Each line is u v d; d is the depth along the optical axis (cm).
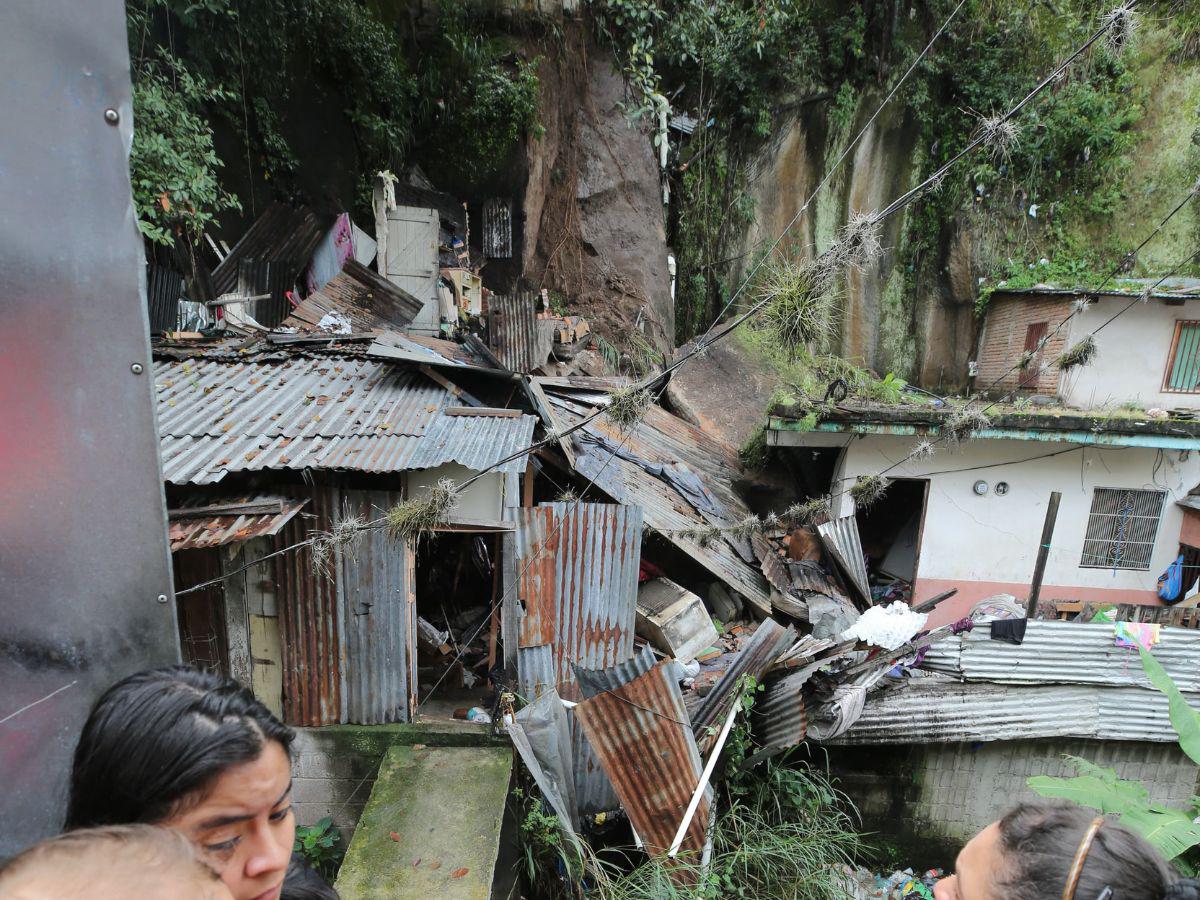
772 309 262
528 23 1220
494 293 1258
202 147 706
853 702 435
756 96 1422
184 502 410
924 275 1444
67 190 111
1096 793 357
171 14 758
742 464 926
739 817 445
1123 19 221
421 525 365
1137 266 1306
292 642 468
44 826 120
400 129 1125
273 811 116
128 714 105
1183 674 509
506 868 404
